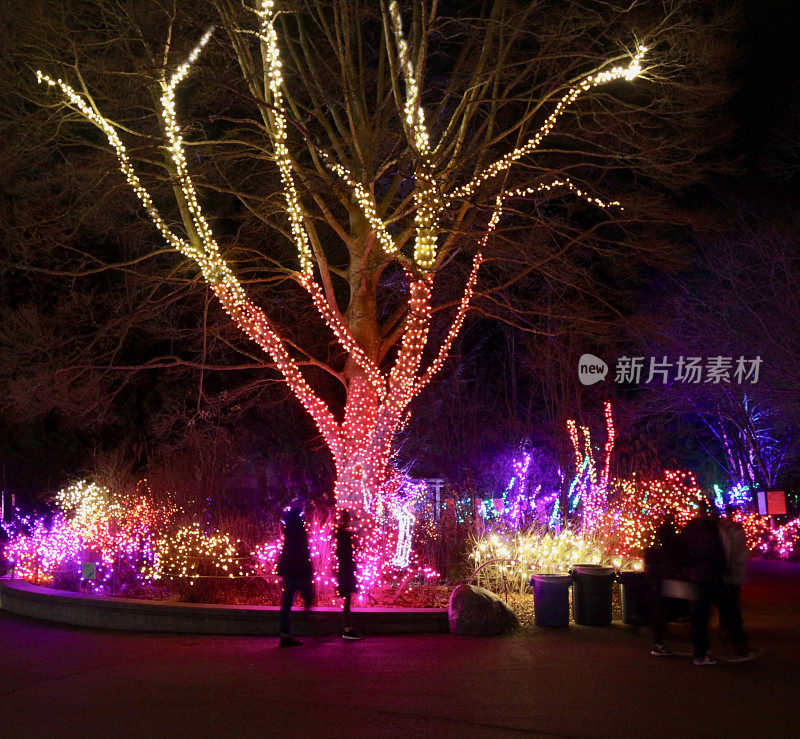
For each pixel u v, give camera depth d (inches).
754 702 317.1
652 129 753.0
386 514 643.5
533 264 700.7
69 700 338.3
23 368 754.2
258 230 839.1
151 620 515.5
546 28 677.9
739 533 403.9
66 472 1095.0
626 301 824.9
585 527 682.8
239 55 665.0
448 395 993.5
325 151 665.6
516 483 850.8
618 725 287.1
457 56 795.4
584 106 758.5
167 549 595.5
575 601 507.2
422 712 307.4
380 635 481.1
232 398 840.9
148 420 1006.4
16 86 677.9
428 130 713.6
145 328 824.3
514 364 1102.4
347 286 936.3
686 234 1086.4
